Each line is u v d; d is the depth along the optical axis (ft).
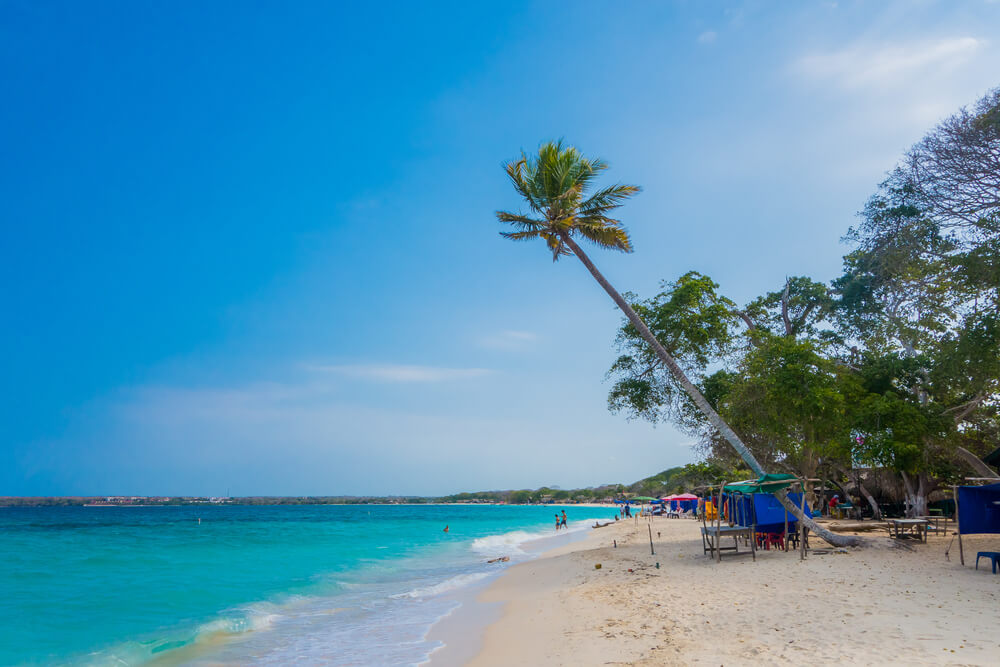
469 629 41.29
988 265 61.26
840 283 107.55
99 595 61.41
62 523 244.63
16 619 49.62
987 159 60.70
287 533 175.73
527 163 76.43
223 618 48.39
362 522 282.36
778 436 85.56
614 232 74.38
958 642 26.43
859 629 29.60
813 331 114.42
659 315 87.86
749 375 85.46
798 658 25.45
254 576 76.89
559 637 34.94
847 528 82.53
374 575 78.33
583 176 76.02
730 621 33.88
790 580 46.93
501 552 113.29
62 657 37.19
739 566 57.88
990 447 105.70
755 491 66.23
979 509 52.24
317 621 46.68
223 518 330.13
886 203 75.77
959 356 68.39
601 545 108.17
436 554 110.11
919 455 81.41
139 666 34.32
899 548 64.13
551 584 59.62
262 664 33.71
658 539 105.70
